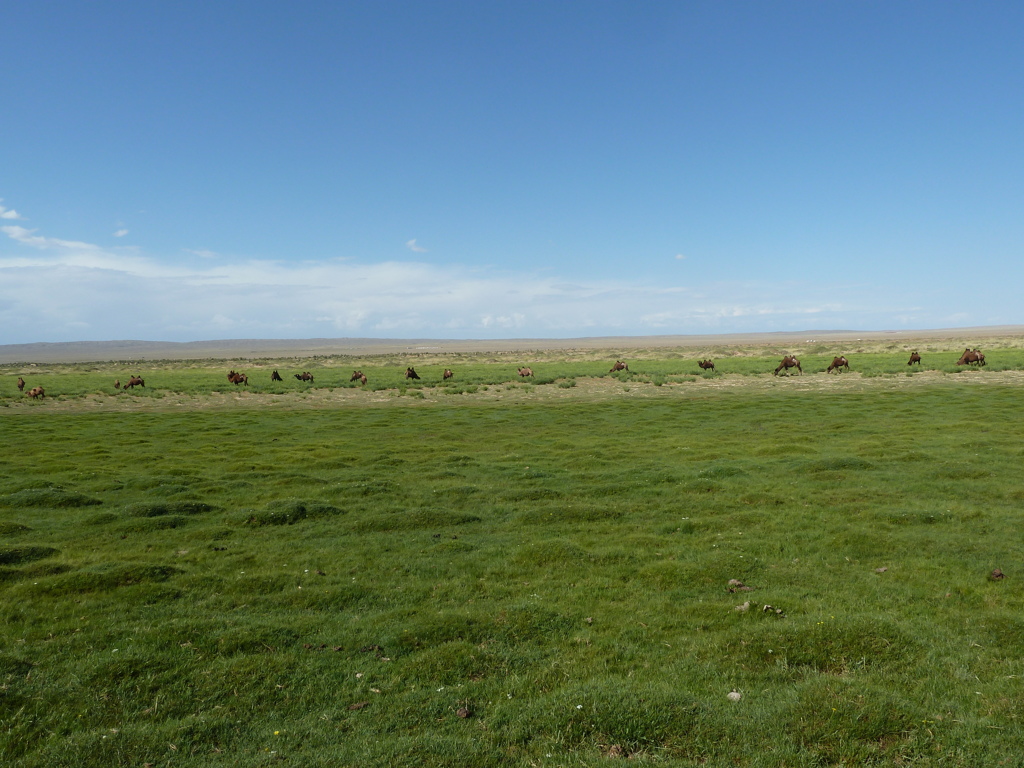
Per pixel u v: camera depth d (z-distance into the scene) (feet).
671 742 21.02
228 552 42.16
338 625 30.66
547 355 367.25
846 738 20.61
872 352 275.80
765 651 26.48
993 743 20.13
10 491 60.08
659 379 165.37
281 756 20.76
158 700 23.99
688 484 56.90
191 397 159.94
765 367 195.21
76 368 345.51
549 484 59.98
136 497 57.77
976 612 30.04
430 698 24.08
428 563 39.40
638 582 35.50
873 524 43.93
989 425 83.92
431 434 97.86
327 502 54.34
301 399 153.58
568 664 26.48
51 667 26.53
